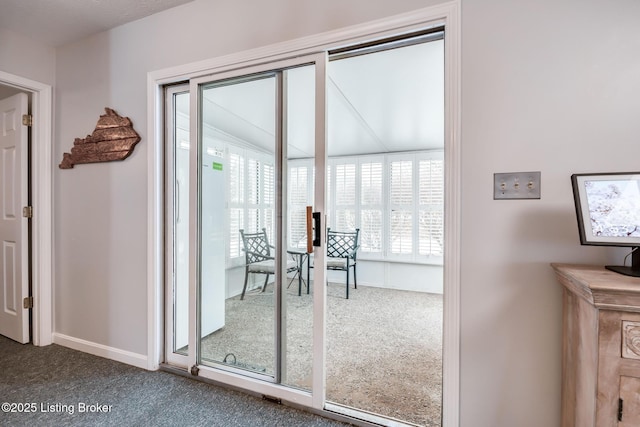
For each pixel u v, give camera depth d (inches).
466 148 50.6
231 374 70.0
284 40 63.2
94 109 85.3
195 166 73.6
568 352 43.1
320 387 61.2
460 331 51.1
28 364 80.0
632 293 31.1
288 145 66.9
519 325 48.3
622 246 39.2
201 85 73.4
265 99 68.6
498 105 48.9
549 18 46.2
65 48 90.2
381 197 179.0
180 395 67.1
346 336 103.5
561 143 45.9
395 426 57.4
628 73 43.1
